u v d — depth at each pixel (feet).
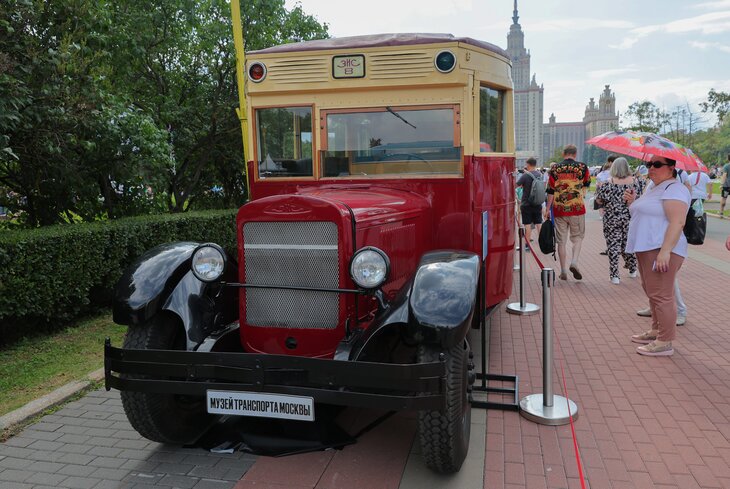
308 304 11.25
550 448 12.23
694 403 14.33
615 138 18.11
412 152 14.93
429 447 10.50
